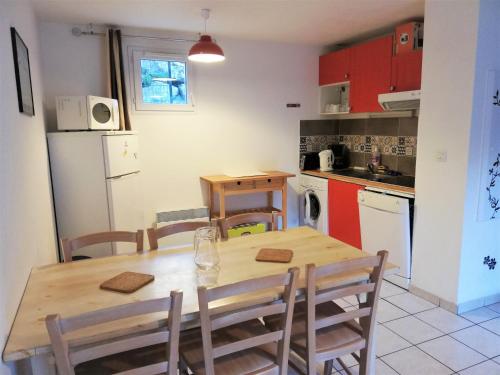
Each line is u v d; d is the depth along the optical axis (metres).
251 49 4.12
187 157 3.98
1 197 1.33
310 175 4.42
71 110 3.01
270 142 4.39
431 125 2.78
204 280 1.65
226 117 4.11
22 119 1.93
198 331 1.73
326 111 4.55
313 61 4.47
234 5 2.87
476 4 2.39
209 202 4.14
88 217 3.10
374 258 1.60
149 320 1.33
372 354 1.81
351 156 4.61
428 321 2.65
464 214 2.61
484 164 2.60
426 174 2.85
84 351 1.20
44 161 2.74
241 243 2.17
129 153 3.30
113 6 2.86
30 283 1.65
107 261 1.91
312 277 1.49
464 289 2.74
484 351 2.30
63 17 3.15
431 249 2.88
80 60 3.43
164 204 3.94
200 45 2.68
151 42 3.65
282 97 4.37
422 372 2.12
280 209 4.58
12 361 1.25
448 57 2.60
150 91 3.75
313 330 1.57
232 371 1.48
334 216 4.01
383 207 3.19
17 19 2.03
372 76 3.69
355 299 3.02
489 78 2.49
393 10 3.04
